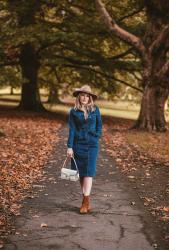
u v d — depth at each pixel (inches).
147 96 867.4
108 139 719.1
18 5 1152.8
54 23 1139.9
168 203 320.2
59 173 420.8
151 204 317.1
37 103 1322.6
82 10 1182.3
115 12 1127.6
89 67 1268.5
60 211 295.9
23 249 226.8
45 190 352.5
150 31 865.5
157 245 234.8
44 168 443.5
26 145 601.0
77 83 1443.2
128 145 647.8
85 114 300.8
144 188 369.1
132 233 253.3
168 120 1439.5
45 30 1082.7
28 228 258.5
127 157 529.3
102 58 1204.5
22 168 435.2
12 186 358.3
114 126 1042.1
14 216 280.4
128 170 446.3
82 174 299.0
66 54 1304.1
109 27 852.0
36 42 1103.0
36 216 281.9
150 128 862.5
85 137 299.6
